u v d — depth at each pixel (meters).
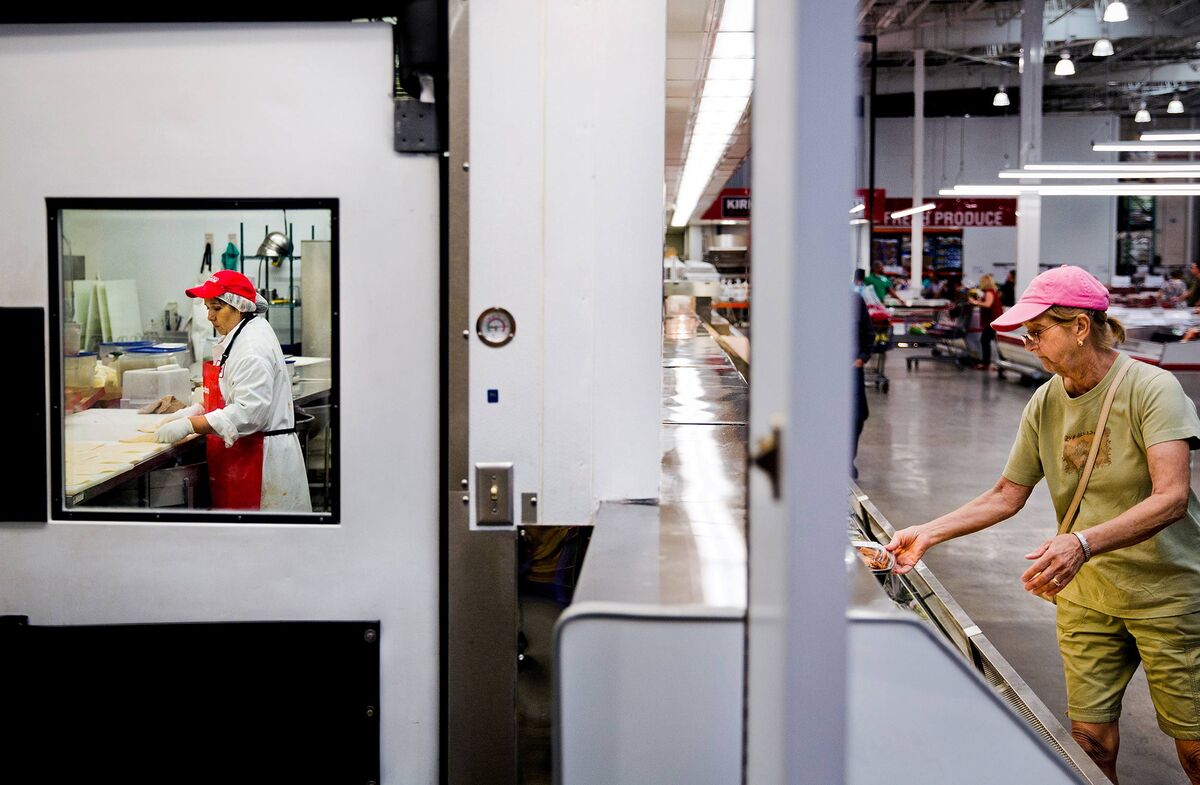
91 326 2.30
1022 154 15.27
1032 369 15.20
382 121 2.24
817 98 0.91
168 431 2.32
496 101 2.12
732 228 22.95
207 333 2.31
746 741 1.09
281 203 2.26
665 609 1.43
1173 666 2.68
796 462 0.92
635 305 2.19
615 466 2.23
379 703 2.32
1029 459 2.93
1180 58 23.05
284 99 2.24
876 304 15.23
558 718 1.44
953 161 28.19
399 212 2.25
